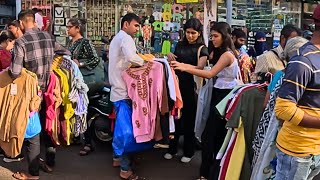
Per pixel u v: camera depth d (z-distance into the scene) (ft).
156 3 26.68
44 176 15.81
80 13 26.58
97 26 26.81
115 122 15.42
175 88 14.90
